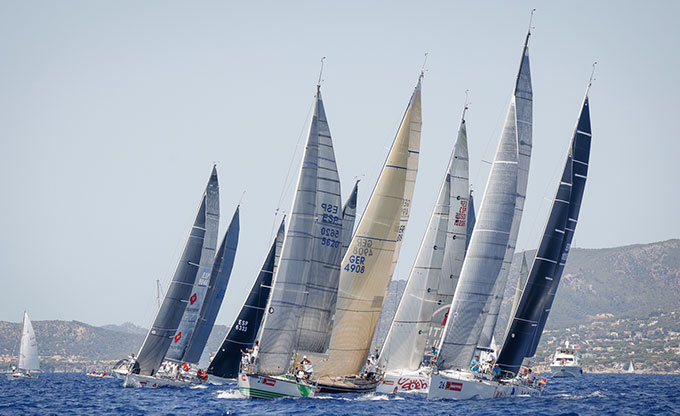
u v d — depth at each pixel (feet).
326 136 501.15
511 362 551.18
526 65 568.82
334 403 477.36
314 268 501.56
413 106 529.45
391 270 530.27
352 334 517.55
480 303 510.58
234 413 437.17
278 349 484.33
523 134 567.59
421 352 568.00
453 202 577.84
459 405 488.44
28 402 556.10
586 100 618.44
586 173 618.03
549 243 565.53
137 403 512.63
